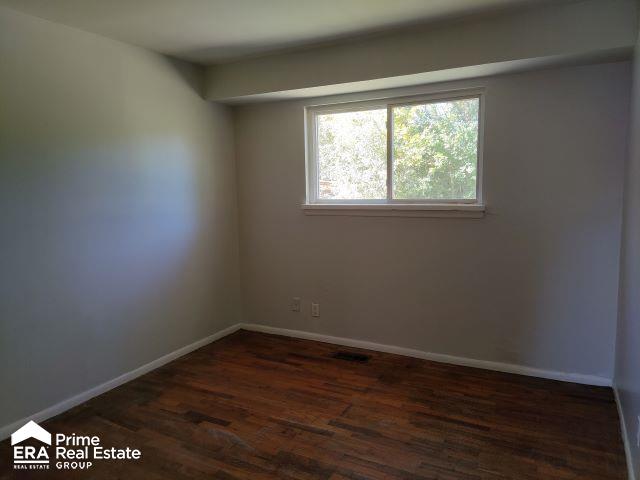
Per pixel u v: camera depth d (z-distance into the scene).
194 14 2.43
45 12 2.35
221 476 2.01
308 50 3.12
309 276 3.75
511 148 2.90
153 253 3.20
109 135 2.83
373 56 2.92
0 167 2.27
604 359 2.79
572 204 2.78
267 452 2.18
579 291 2.82
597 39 2.35
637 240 1.97
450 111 3.11
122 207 2.95
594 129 2.68
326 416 2.51
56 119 2.52
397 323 3.42
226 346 3.67
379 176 3.42
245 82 3.40
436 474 1.99
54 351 2.57
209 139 3.65
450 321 3.22
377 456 2.13
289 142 3.69
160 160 3.21
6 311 2.33
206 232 3.68
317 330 3.78
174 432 2.37
